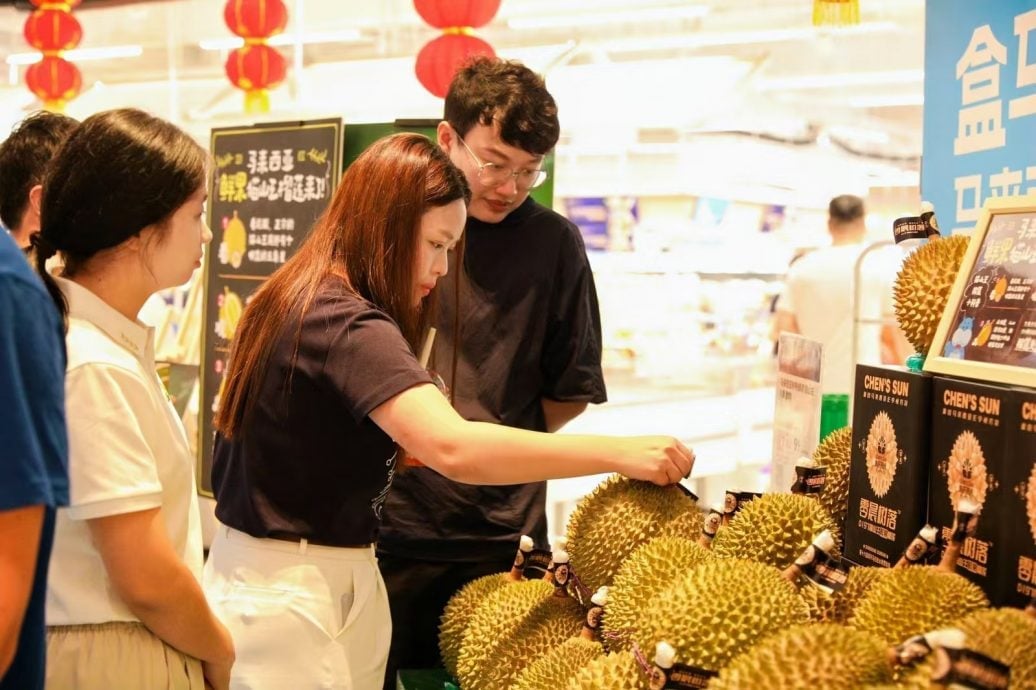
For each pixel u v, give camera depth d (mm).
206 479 3354
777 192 5156
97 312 1383
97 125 1356
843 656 972
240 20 3676
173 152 1379
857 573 1271
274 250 3090
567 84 4770
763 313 4906
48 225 1368
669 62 4715
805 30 4559
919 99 5027
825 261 4457
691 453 1578
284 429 1567
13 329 903
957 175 1799
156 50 5160
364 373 1486
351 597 1656
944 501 1261
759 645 1057
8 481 881
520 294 2258
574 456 1507
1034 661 945
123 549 1333
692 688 1102
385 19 4766
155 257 1410
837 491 1566
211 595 1654
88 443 1312
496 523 2221
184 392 3688
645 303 4695
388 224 1582
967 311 1313
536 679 1375
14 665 981
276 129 3041
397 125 2809
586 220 4926
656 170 4926
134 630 1404
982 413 1187
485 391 2244
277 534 1598
